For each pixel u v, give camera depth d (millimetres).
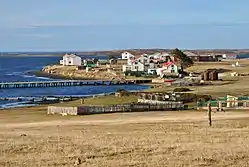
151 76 181625
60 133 45312
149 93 102938
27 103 106688
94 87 157875
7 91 146875
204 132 42594
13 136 41750
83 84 169125
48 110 76312
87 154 29312
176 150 30438
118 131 46625
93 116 69500
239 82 136875
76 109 72938
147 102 85438
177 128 48062
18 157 28766
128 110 77375
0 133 46219
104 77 194000
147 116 67875
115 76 189875
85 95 127000
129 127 51656
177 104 80062
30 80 194000
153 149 30969
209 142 34625
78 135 41969
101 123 58750
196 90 113750
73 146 32812
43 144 34281
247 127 48969
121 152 29984
